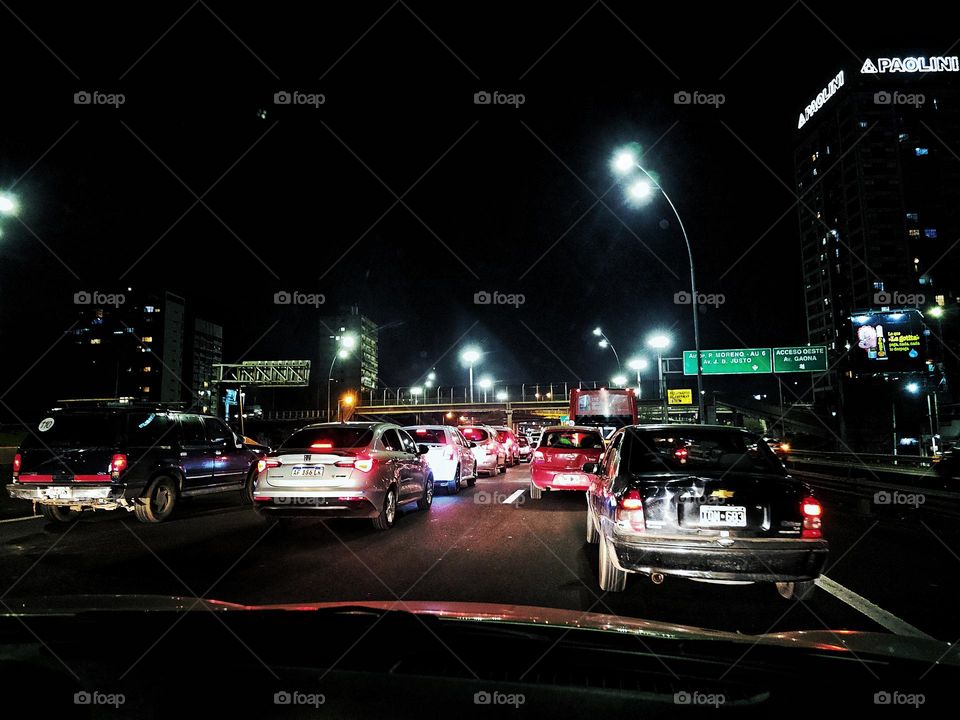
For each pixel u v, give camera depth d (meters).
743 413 66.25
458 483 15.60
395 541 8.55
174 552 7.78
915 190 91.00
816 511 5.34
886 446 41.41
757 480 5.49
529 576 6.44
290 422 90.50
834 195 97.94
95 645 2.43
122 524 10.27
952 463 21.53
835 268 97.50
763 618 5.00
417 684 2.08
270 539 8.76
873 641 2.65
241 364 67.44
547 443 14.04
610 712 1.89
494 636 2.60
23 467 9.71
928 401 40.66
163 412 10.86
